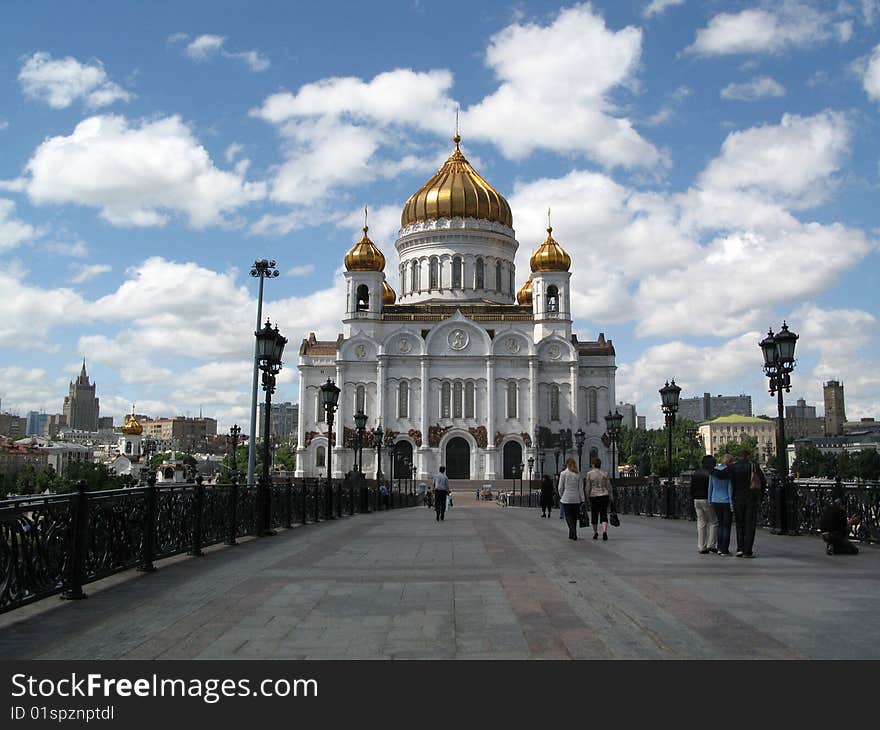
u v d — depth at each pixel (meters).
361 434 55.75
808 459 170.38
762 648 9.58
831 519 19.23
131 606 12.34
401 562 17.78
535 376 102.50
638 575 15.47
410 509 58.62
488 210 113.81
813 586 14.01
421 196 114.88
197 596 13.19
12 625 11.02
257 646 9.79
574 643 9.83
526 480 98.25
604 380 106.50
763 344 26.89
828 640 9.94
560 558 18.53
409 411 103.06
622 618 11.23
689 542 22.97
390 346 103.81
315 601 12.66
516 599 12.74
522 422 102.44
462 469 102.69
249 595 13.24
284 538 24.53
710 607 12.01
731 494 19.22
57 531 12.51
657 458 175.12
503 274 114.38
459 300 110.81
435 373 103.19
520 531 28.02
